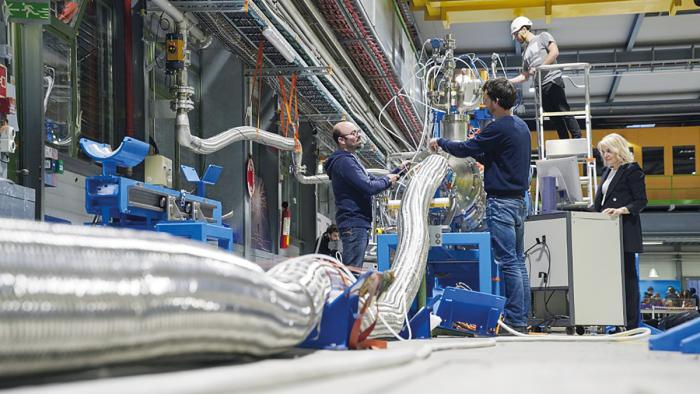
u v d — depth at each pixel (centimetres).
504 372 161
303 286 205
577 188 625
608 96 2020
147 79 708
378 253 531
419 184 495
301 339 198
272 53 834
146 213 449
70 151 627
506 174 465
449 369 172
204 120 931
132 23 689
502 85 470
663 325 530
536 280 568
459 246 553
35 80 472
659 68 1623
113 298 118
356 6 738
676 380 141
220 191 942
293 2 736
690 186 2388
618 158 564
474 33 1450
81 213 632
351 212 500
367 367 149
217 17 716
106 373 124
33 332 105
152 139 668
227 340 151
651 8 1169
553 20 1438
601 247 554
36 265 107
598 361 208
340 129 508
